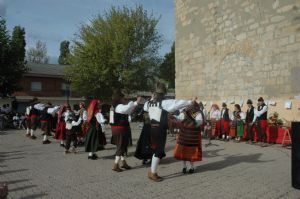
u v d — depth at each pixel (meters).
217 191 5.71
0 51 22.41
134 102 7.39
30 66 36.69
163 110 6.62
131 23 30.66
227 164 8.06
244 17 14.22
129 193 5.65
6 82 23.30
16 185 6.25
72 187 6.07
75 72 30.55
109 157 9.30
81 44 30.77
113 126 7.48
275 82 12.77
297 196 5.38
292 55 12.09
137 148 8.07
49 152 10.38
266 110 11.90
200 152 7.02
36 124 14.62
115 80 30.20
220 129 13.89
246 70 14.14
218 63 15.74
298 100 11.85
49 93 35.66
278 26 12.62
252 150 10.42
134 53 30.98
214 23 15.97
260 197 5.34
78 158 9.18
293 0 12.04
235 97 14.74
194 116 6.98
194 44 17.41
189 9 17.78
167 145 11.68
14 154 10.01
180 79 18.58
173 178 6.69
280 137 11.77
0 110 21.23
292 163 5.86
